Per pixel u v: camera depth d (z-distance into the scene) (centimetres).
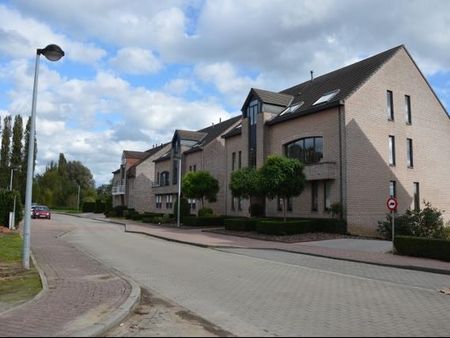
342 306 791
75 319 623
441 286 1036
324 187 2592
